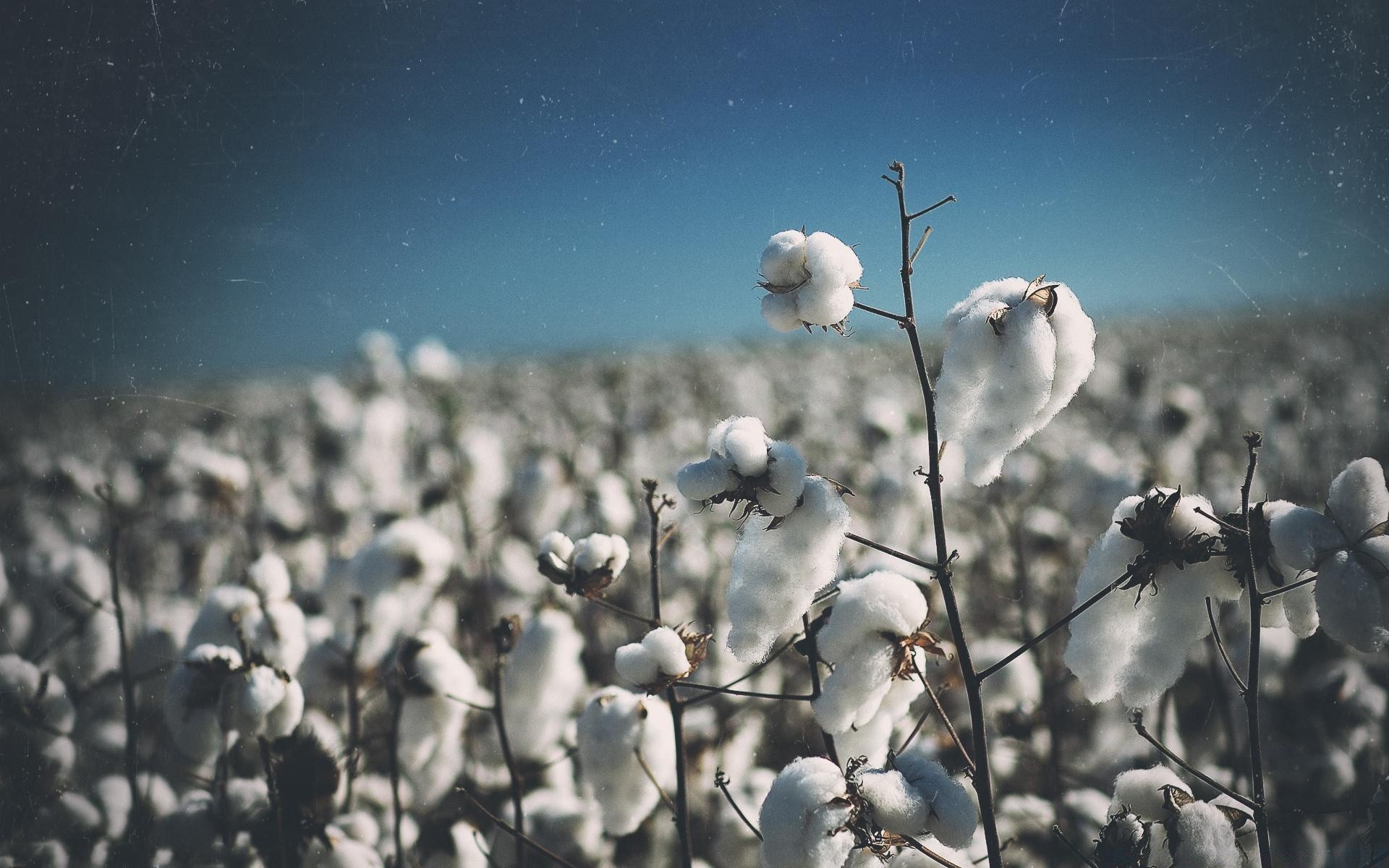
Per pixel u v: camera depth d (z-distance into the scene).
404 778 1.56
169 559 2.46
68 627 1.69
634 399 6.12
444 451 2.58
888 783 0.91
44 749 1.46
